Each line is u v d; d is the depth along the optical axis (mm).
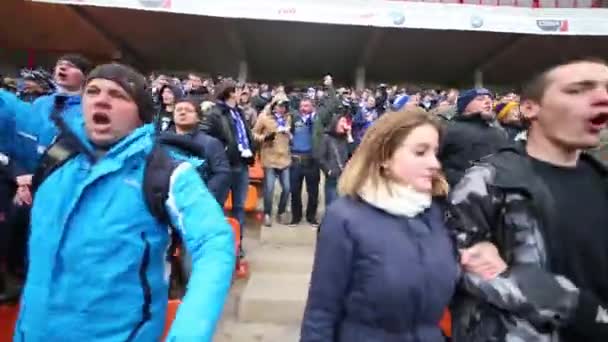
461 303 1478
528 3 14797
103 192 1287
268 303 3674
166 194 1289
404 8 10438
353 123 6277
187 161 1402
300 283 4117
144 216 1289
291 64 26109
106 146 1369
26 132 2539
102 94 1347
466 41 20078
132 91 1371
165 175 1298
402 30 19062
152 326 1312
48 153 1386
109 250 1254
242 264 4324
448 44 20703
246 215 6070
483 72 24172
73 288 1247
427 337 1475
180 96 4109
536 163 1348
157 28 19000
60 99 2602
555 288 1208
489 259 1321
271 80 28422
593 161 1419
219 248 1247
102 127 1350
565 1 14648
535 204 1271
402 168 1529
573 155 1364
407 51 22109
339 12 10289
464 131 3197
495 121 3545
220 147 3496
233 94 4680
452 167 3166
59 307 1248
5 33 14195
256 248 4930
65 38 14844
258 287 3971
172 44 21125
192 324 1118
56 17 13688
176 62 23844
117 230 1262
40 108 2576
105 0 9023
